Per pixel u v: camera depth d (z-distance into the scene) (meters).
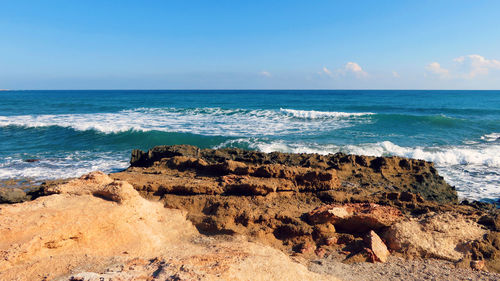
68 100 74.94
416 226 7.76
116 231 6.59
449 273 6.59
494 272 6.66
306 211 8.58
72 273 5.18
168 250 6.59
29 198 11.35
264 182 9.37
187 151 14.80
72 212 6.43
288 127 29.16
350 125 30.25
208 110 43.47
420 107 51.69
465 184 14.10
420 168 12.59
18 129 28.23
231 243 7.18
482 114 40.41
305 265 6.79
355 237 7.84
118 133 25.66
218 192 9.21
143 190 9.49
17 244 5.37
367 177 11.95
